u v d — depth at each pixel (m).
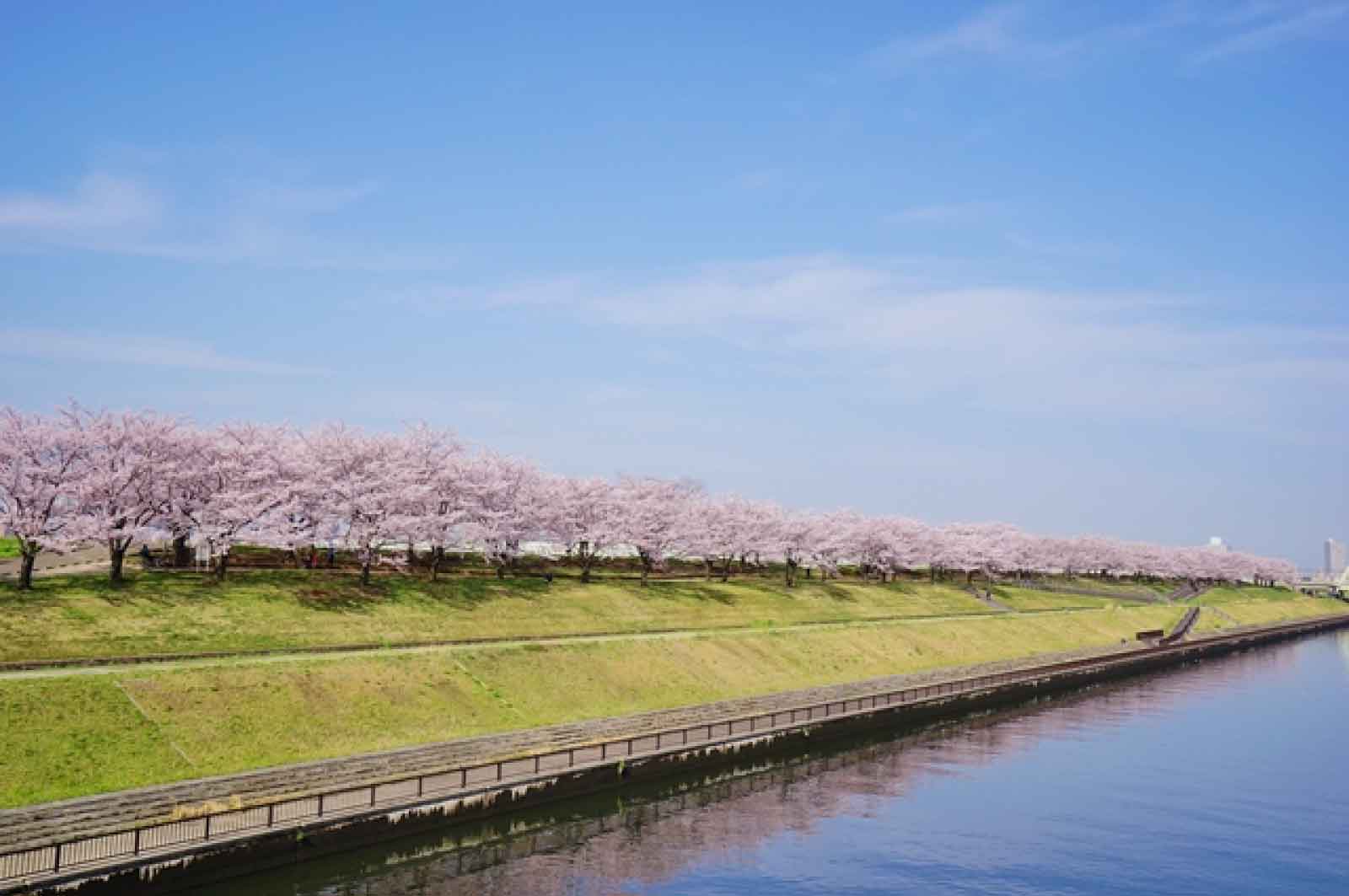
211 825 35.00
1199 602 186.12
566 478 96.94
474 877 38.09
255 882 34.38
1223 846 45.81
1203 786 56.56
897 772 58.28
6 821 33.38
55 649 48.06
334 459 74.81
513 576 84.38
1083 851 44.62
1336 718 79.94
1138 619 141.00
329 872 36.50
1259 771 60.28
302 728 45.56
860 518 140.25
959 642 100.50
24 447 57.22
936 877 40.94
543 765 46.50
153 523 64.12
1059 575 193.12
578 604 79.00
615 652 66.69
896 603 115.12
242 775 40.03
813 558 120.44
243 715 44.78
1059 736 71.06
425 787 41.62
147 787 37.72
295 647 56.19
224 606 58.50
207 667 47.34
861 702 68.88
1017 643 107.75
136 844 31.80
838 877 40.34
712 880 39.34
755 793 52.50
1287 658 131.00
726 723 55.78
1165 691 95.69
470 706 53.09
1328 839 46.94
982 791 54.25
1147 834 47.47
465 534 79.56
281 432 77.25
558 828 44.94
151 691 43.81
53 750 38.12
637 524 94.25
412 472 76.94
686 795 51.31
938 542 142.75
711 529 107.38
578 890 37.19
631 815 47.50
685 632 78.19
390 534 72.88
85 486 57.47
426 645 61.50
